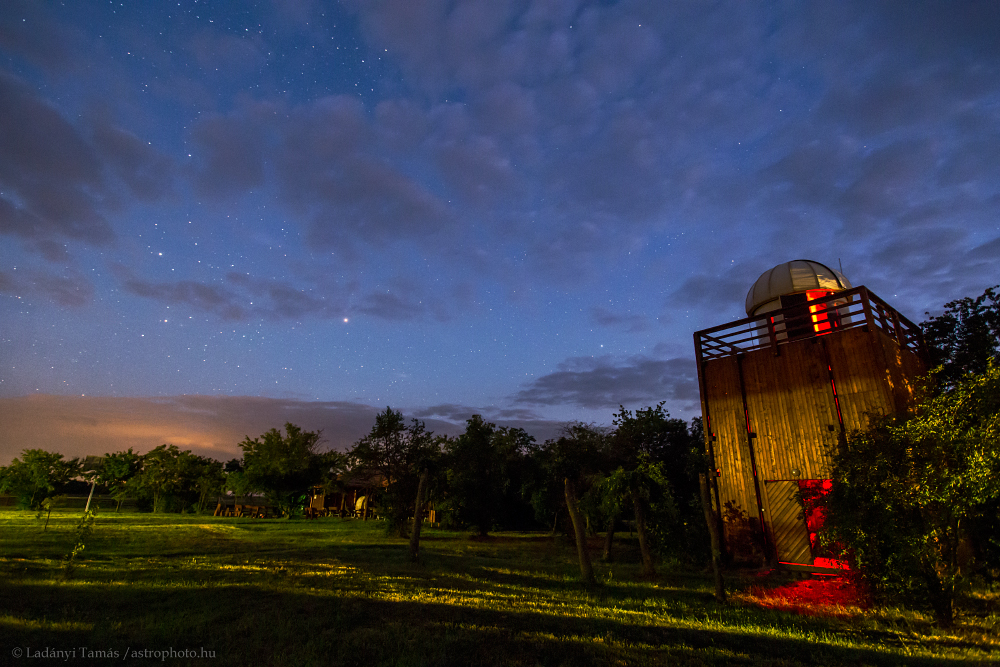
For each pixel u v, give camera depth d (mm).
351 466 29375
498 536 31547
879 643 8195
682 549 15938
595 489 19609
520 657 7035
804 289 18812
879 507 9664
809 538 14438
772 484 15508
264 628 7941
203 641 7363
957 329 18328
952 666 7012
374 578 12477
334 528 34031
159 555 16625
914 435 9219
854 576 11117
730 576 14500
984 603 10586
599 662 6898
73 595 9602
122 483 53250
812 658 7328
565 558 20094
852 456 10195
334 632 7883
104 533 23531
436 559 17297
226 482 52469
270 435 51781
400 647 7246
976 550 11523
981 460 8297
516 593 11672
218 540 22734
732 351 17297
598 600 11227
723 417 16953
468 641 7574
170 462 54094
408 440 28516
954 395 9086
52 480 38812
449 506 29734
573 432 22375
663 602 11078
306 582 11500
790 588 12406
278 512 53531
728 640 8102
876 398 13953
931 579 9180
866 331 14516
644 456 17094
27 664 6172
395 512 27406
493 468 30625
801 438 15148
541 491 28672
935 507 9289
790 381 15711
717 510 16391
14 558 14469
